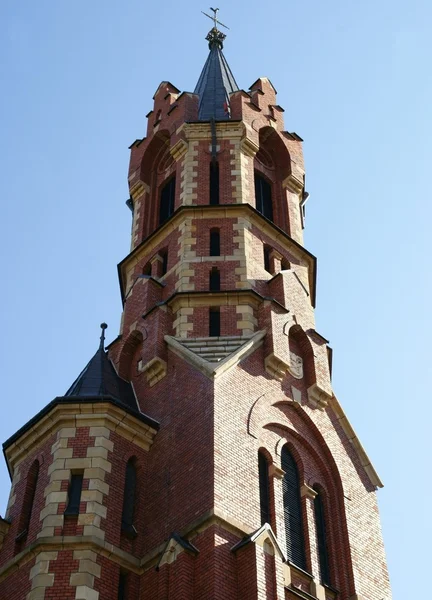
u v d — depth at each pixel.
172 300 36.50
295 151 47.16
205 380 31.69
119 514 28.81
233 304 36.19
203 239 39.47
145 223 44.44
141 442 31.52
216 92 51.03
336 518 32.31
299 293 38.44
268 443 31.83
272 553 26.62
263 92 48.50
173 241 40.22
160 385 33.78
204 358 33.00
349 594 30.06
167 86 50.28
